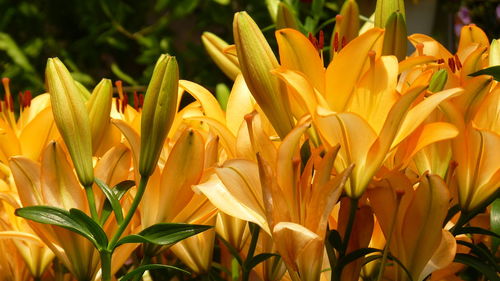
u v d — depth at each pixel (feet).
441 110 3.29
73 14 9.95
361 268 3.50
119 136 3.63
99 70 10.11
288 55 3.26
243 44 3.26
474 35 3.92
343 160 3.15
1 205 3.64
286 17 4.15
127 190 3.39
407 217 3.22
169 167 3.32
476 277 4.42
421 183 3.18
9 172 3.67
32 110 3.95
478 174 3.25
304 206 3.16
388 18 3.73
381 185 3.23
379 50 3.36
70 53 9.73
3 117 3.96
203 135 3.66
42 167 3.32
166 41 8.88
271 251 3.49
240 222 3.58
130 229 3.41
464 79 3.53
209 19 9.16
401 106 3.06
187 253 3.56
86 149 3.31
